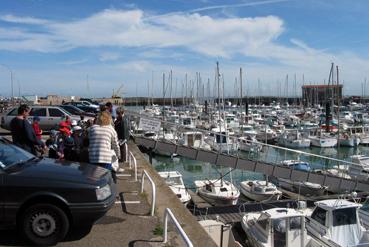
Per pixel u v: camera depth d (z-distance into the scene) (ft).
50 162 25.46
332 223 54.90
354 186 80.79
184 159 149.69
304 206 70.38
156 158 148.46
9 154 24.94
